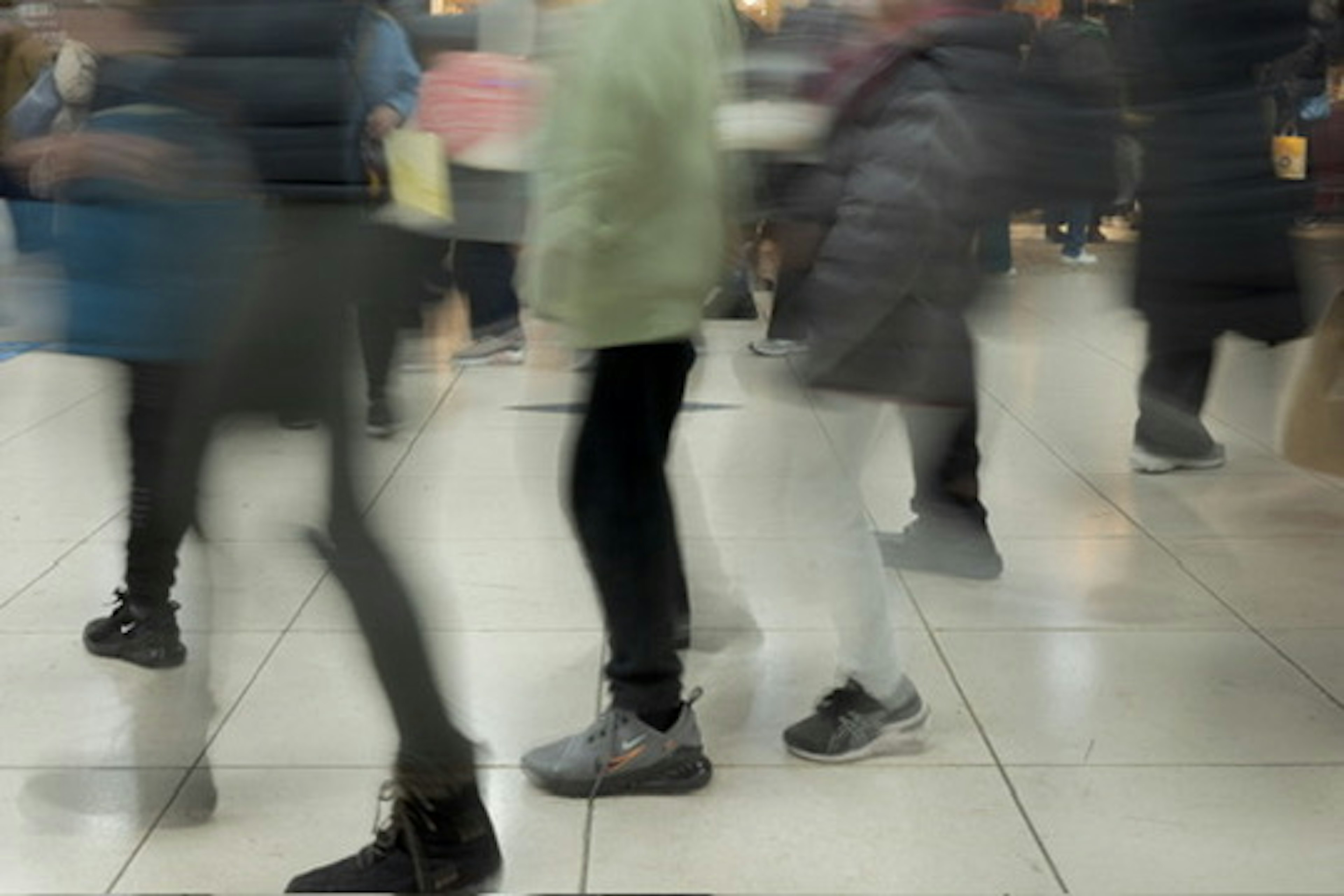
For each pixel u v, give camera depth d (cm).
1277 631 292
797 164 223
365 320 214
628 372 240
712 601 297
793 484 270
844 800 257
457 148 210
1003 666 289
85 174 201
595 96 213
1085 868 237
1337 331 244
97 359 214
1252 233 228
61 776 255
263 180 202
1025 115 214
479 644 291
